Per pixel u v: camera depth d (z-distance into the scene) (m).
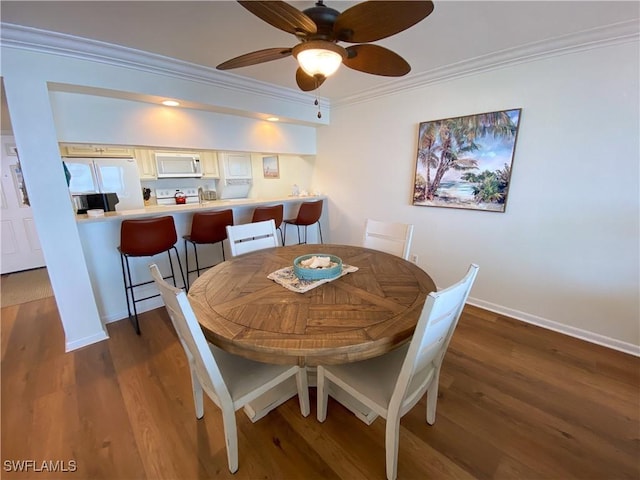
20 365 2.00
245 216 3.34
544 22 1.77
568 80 2.05
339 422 1.53
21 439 1.44
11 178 3.85
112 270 2.60
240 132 3.23
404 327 1.11
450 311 1.08
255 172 5.45
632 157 1.90
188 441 1.43
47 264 2.04
